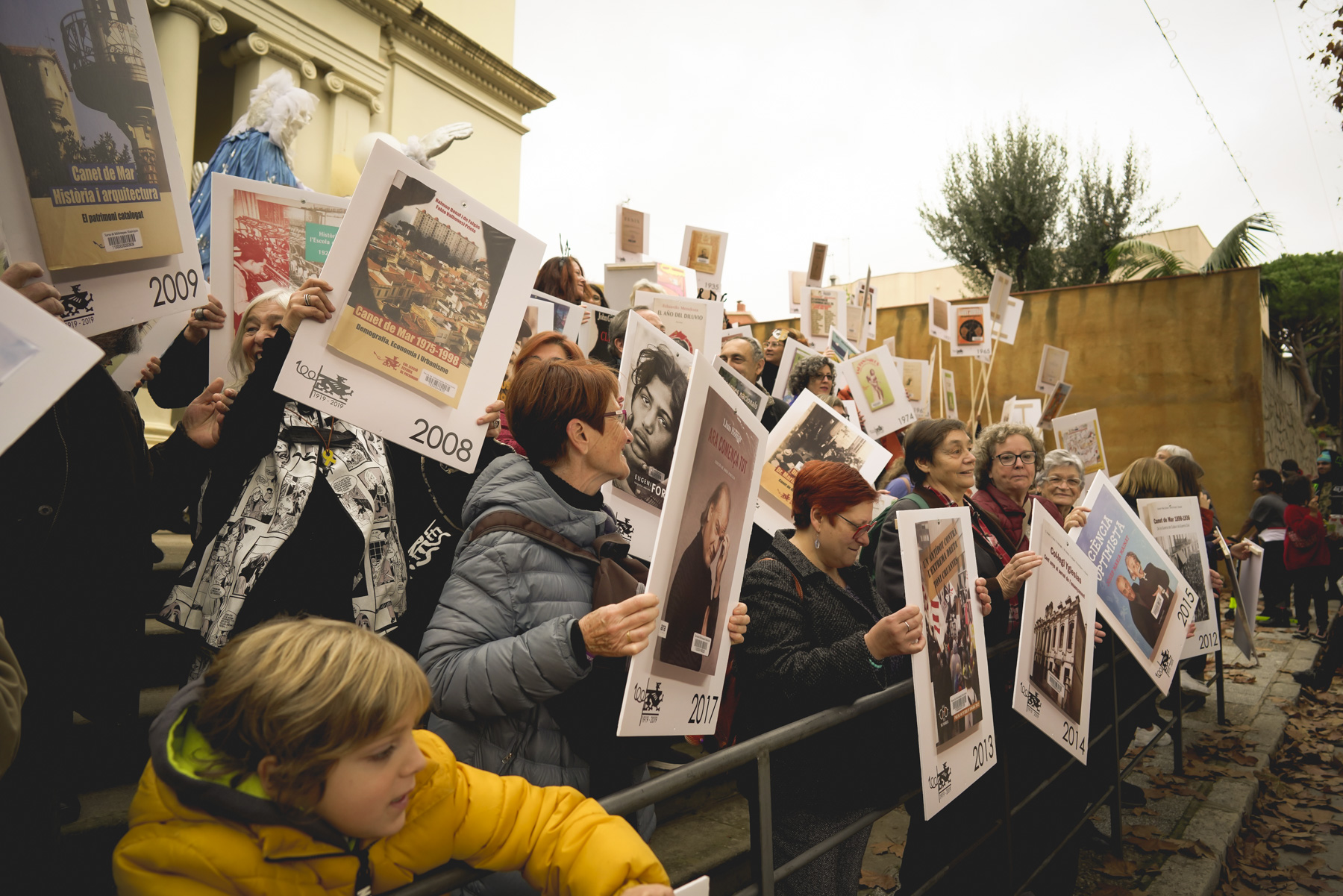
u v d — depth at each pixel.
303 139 6.57
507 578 1.52
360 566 2.06
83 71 1.62
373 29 7.08
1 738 1.11
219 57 6.59
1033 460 3.20
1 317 0.87
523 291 2.11
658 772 3.10
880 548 2.71
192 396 2.47
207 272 3.23
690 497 1.54
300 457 2.03
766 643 2.12
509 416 1.71
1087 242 18.16
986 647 2.52
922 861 2.74
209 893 0.93
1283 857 3.94
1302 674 6.67
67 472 1.66
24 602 1.58
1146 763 4.96
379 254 1.84
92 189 1.63
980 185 18.64
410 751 0.99
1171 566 3.63
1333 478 11.80
